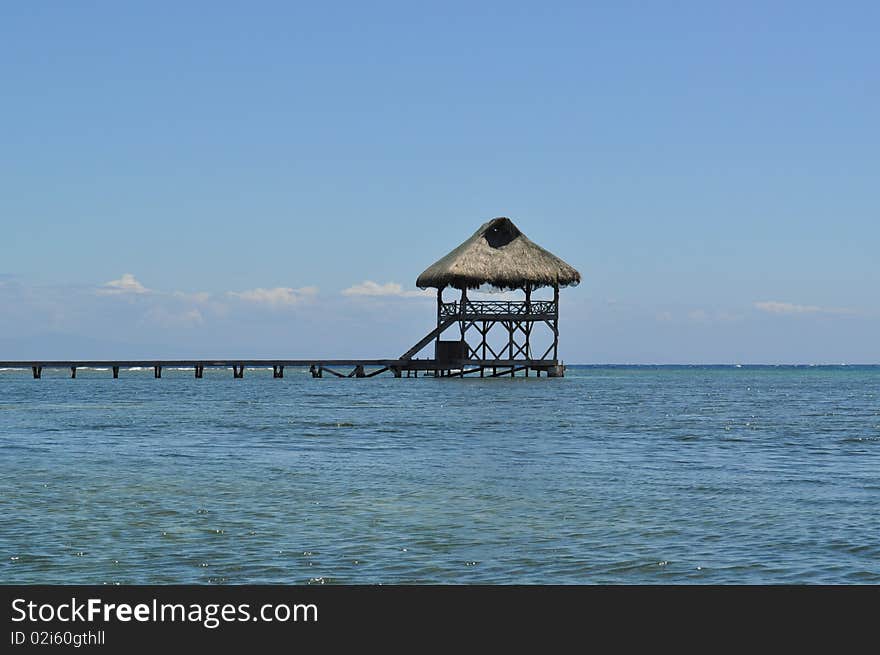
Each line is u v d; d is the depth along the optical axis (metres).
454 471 24.00
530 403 56.34
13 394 67.88
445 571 13.90
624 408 52.66
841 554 14.78
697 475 23.36
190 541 15.53
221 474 23.30
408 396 63.47
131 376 114.44
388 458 26.91
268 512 17.95
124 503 18.94
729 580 13.55
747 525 16.78
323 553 14.77
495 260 82.38
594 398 63.81
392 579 13.57
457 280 83.69
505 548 15.09
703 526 16.67
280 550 14.95
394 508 18.42
